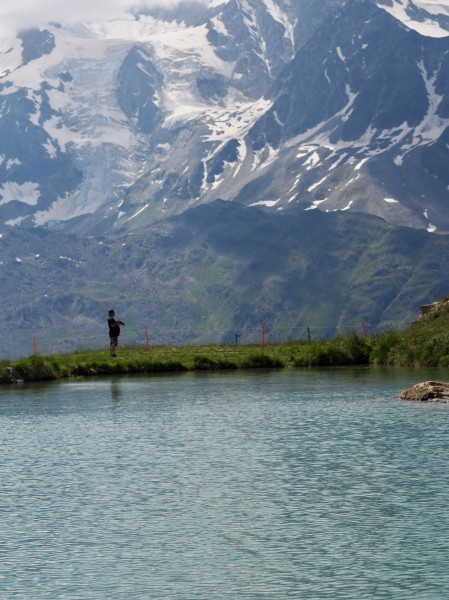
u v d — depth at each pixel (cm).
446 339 10750
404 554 3534
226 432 6084
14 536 3847
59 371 10381
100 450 5547
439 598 3098
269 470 4897
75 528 3947
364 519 3991
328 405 7206
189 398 7950
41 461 5247
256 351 12250
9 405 7712
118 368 10788
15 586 3272
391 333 11750
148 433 6119
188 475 4825
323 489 4481
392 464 4950
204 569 3422
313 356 11406
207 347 13062
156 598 3142
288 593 3169
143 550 3650
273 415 6775
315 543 3691
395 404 7156
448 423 6144
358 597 3120
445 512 4056
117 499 4381
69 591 3216
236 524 3962
